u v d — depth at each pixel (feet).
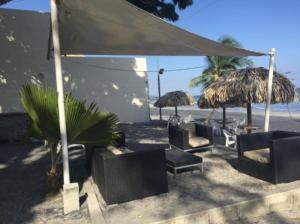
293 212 14.88
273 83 23.36
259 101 23.50
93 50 23.59
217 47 19.89
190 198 15.37
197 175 19.30
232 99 25.55
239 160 19.56
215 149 27.45
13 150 30.50
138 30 18.08
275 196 15.24
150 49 22.08
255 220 14.08
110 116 15.24
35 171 21.93
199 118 74.43
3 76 43.47
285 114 82.58
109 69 54.95
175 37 18.48
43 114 14.73
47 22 46.11
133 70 57.21
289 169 16.99
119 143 22.30
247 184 17.13
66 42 21.72
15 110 44.06
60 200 16.06
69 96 15.02
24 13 44.70
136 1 36.50
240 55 22.08
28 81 44.98
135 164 15.26
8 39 43.80
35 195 16.93
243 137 19.57
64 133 14.62
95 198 15.75
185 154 20.56
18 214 14.55
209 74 67.56
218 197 15.30
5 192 17.58
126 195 15.08
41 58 45.78
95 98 53.72
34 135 15.58
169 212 13.73
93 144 16.08
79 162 24.09
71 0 14.96
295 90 24.40
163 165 15.96
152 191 15.70
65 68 51.26
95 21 17.33
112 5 14.94
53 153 16.60
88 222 13.48
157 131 44.29
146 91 58.65
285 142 16.92
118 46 22.08
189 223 13.37
